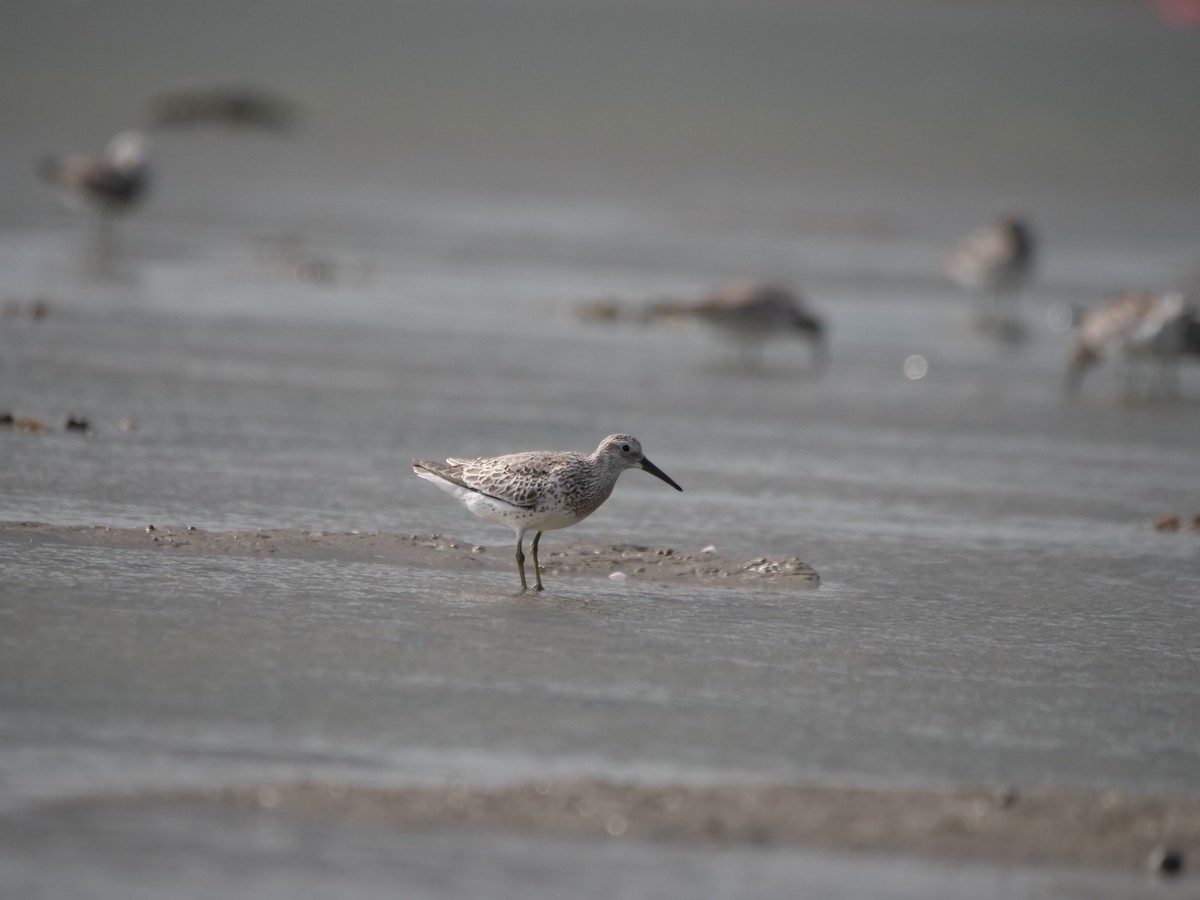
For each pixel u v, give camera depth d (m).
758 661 11.43
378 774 8.98
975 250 33.12
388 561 13.34
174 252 31.86
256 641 11.02
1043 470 19.28
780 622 12.42
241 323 24.91
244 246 33.25
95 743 9.13
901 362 26.81
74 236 32.78
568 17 100.56
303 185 43.34
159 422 18.03
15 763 8.79
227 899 7.55
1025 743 10.16
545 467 12.75
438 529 14.59
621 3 114.62
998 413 22.97
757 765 9.50
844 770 9.52
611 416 20.64
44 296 25.59
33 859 7.79
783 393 23.36
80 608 11.37
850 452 19.61
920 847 8.53
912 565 14.49
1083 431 22.06
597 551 14.08
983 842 8.62
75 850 7.91
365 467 16.78
